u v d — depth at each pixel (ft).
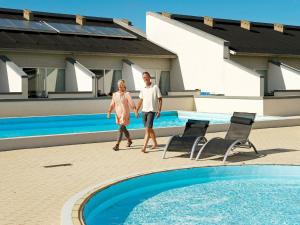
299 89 99.35
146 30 116.26
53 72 91.91
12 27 96.27
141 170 36.37
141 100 46.09
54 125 73.72
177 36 107.24
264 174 37.73
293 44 118.62
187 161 40.34
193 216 27.22
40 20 108.99
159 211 28.40
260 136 57.16
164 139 54.24
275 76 104.58
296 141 52.75
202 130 45.21
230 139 43.55
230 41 105.19
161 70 107.65
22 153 43.96
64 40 98.17
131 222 26.18
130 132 54.24
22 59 87.86
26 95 76.48
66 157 41.96
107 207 29.35
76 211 23.85
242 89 91.50
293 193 32.55
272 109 78.79
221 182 36.22
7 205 26.13
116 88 100.01
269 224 25.79
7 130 69.10
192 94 95.09
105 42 104.22
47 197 27.94
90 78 84.99
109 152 44.80
